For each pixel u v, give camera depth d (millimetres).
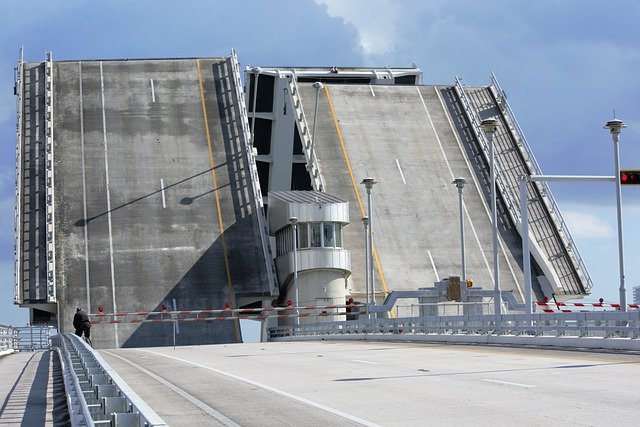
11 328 58188
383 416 18047
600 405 18594
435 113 99062
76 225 83188
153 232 83375
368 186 68750
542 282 88812
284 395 22766
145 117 91188
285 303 84812
